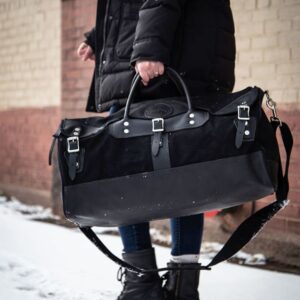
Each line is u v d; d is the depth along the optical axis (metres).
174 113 1.95
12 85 5.72
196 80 2.09
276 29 3.37
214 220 3.71
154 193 1.91
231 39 2.22
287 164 2.02
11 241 3.78
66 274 3.00
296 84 3.27
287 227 3.31
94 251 3.49
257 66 3.48
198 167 1.88
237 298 2.57
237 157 1.85
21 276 2.98
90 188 1.95
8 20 5.75
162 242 3.85
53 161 4.91
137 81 1.99
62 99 4.85
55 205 4.88
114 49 2.13
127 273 2.16
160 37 1.94
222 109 1.91
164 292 2.16
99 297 2.62
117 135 1.96
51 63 5.20
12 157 5.70
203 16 2.11
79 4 4.66
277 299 2.54
